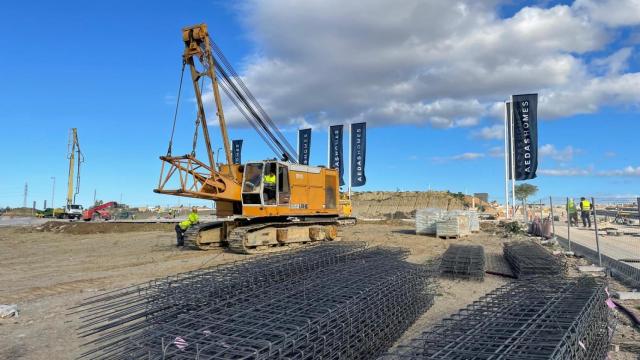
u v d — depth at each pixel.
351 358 5.55
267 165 18.77
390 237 24.64
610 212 23.11
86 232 34.62
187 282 7.49
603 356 6.04
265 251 18.31
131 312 6.57
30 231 36.53
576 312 5.88
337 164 36.41
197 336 4.90
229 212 20.05
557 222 34.41
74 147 65.31
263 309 5.93
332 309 5.79
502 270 13.42
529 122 30.22
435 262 11.52
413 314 8.02
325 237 21.61
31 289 11.12
